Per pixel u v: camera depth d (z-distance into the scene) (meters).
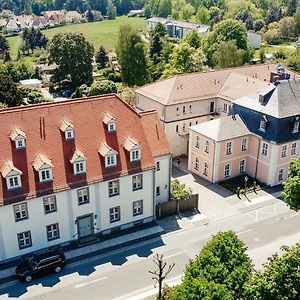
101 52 141.88
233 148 63.97
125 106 52.31
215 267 33.62
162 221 54.41
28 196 45.12
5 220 44.94
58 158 47.34
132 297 42.41
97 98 51.09
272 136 61.22
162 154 54.41
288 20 184.62
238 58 106.62
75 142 48.47
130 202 51.91
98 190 49.12
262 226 53.69
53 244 48.62
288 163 63.59
